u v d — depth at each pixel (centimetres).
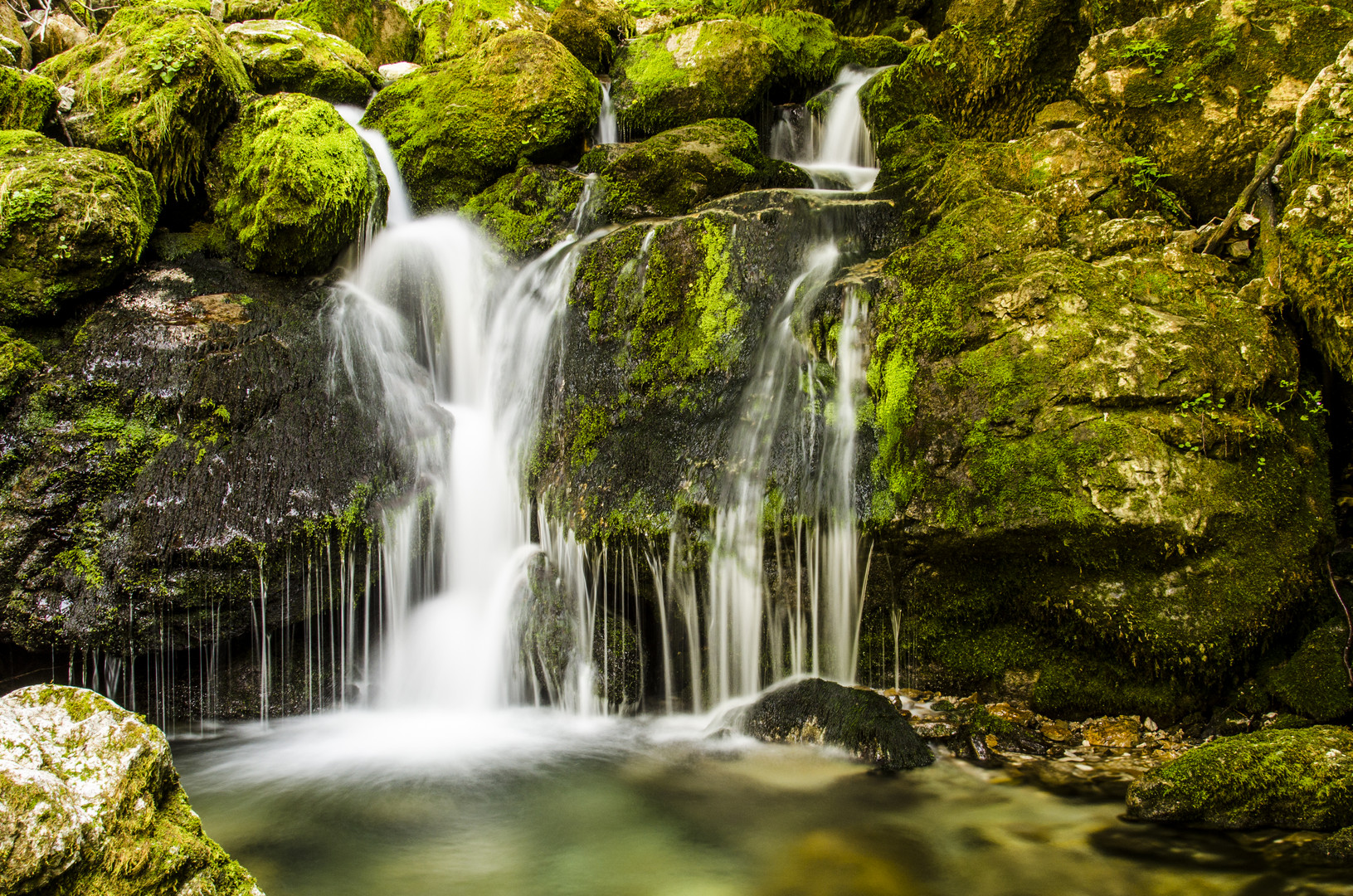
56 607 550
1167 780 415
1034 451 513
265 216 704
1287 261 534
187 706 580
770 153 967
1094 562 509
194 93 743
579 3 983
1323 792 396
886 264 625
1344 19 594
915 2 1065
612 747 533
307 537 581
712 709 594
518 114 832
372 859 400
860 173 851
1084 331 529
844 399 588
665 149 780
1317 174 530
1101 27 715
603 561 607
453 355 767
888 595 576
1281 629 495
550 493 644
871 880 376
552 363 688
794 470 580
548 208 784
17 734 243
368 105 919
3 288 611
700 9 1183
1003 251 582
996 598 552
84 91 738
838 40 1001
